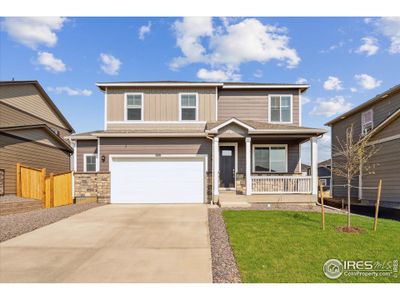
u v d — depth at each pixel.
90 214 10.27
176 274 4.84
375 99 15.30
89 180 13.90
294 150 15.12
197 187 14.02
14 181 15.16
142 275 4.80
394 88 13.65
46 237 7.10
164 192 13.97
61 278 4.70
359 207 14.61
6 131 14.46
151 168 14.09
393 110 14.31
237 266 5.15
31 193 12.64
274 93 15.79
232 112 15.72
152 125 15.22
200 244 6.50
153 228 8.05
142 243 6.60
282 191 13.33
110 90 15.37
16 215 10.02
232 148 14.67
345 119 19.44
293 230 7.52
